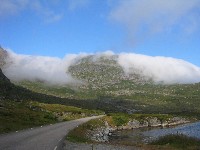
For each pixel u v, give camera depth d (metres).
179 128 124.75
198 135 83.94
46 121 84.31
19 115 78.50
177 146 46.38
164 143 50.81
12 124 59.38
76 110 150.88
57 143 34.00
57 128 61.03
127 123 135.75
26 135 42.41
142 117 157.50
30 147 29.45
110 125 124.06
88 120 106.44
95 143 44.47
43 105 148.00
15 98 164.00
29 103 143.38
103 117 132.88
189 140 51.28
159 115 176.62
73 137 46.62
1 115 69.81
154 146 44.59
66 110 144.50
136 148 40.91
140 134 94.56
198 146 45.91
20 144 31.70
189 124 160.25
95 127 91.88
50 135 44.78
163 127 138.25
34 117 85.44
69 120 106.88
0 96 146.12
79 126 72.69
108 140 70.25
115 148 39.72
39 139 37.91
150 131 109.31
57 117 107.25
